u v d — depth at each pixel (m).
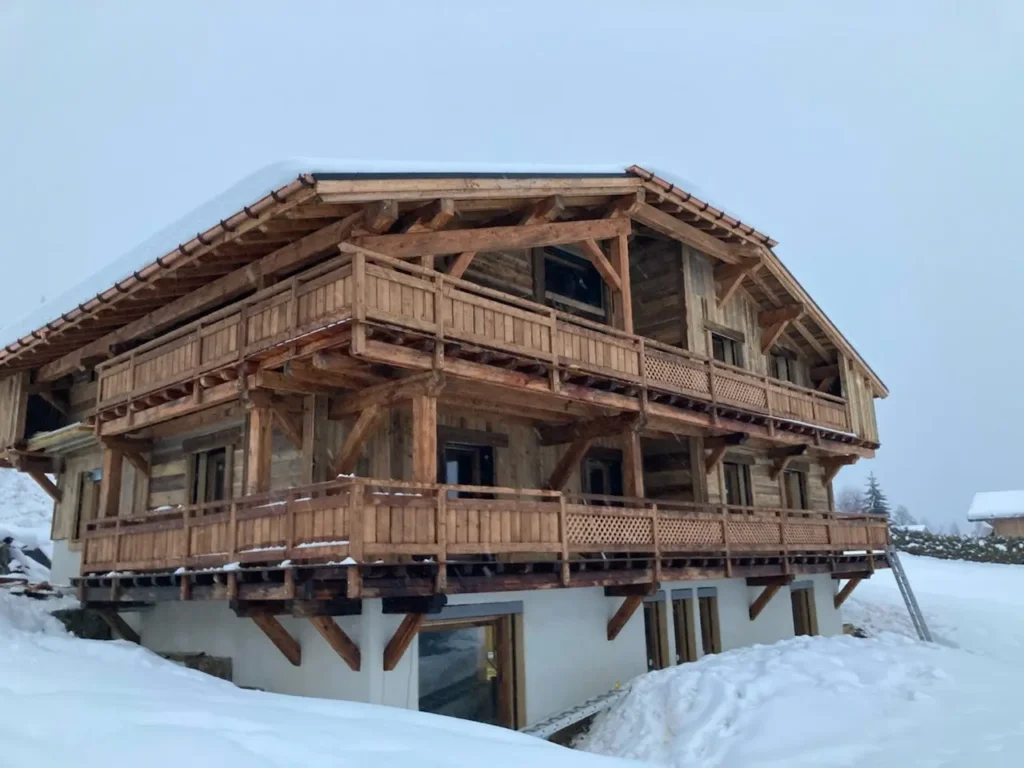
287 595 9.37
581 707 12.38
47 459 17.92
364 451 12.03
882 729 8.79
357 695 10.02
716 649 16.58
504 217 12.89
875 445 22.14
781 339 21.09
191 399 11.88
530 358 11.44
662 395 14.21
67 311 13.95
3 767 4.13
